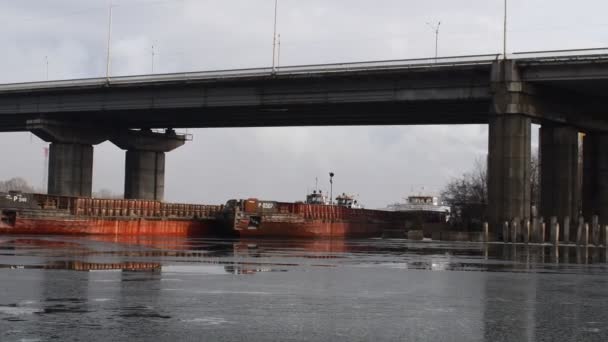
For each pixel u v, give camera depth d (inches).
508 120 3496.6
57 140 5024.6
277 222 4020.7
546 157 4045.3
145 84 4370.1
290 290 1013.8
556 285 1160.2
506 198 3496.6
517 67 3481.8
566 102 3858.3
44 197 3329.2
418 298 951.6
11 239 2536.9
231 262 1552.7
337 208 4589.1
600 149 4431.6
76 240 2578.7
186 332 680.4
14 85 4825.3
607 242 3075.8
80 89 4601.4
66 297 888.3
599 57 3304.6
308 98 4008.4
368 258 1839.3
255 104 4148.6
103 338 643.5
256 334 680.4
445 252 2325.3
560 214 3986.2
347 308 850.1
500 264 1705.2
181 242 2691.9
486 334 695.7
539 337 684.1
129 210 3774.6
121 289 975.0
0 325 694.5
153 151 5743.1
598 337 685.9
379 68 3737.7
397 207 6973.4
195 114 4753.9
